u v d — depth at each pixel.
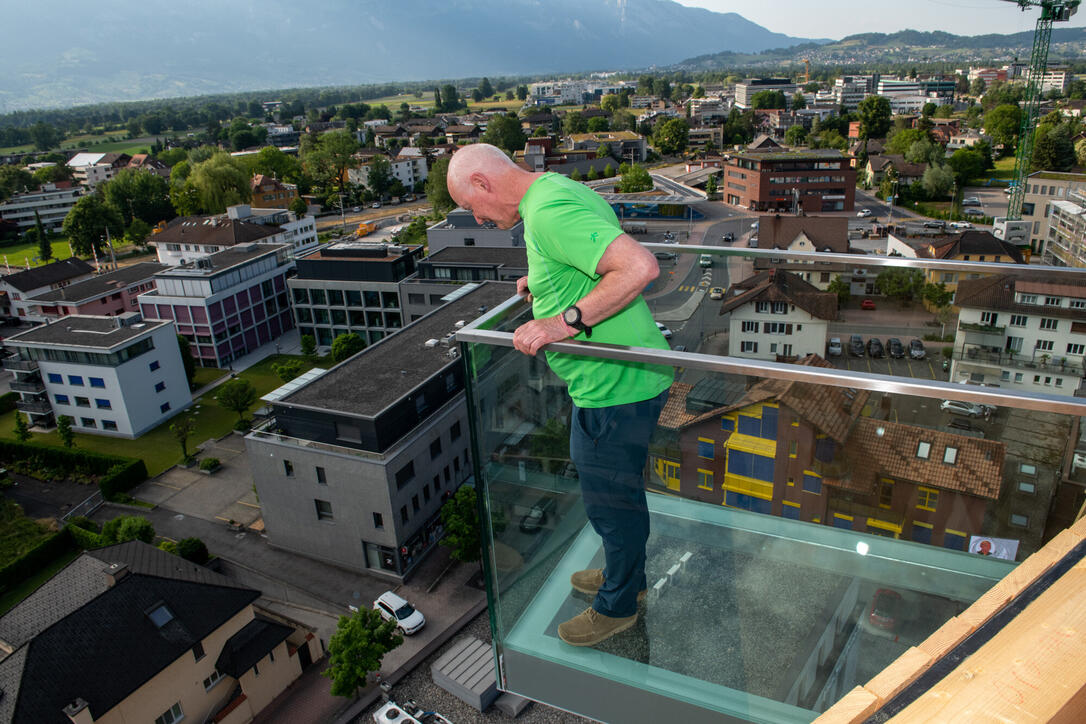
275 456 30.58
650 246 4.27
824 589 3.09
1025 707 1.04
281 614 28.58
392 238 96.00
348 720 23.25
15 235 116.62
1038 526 2.72
